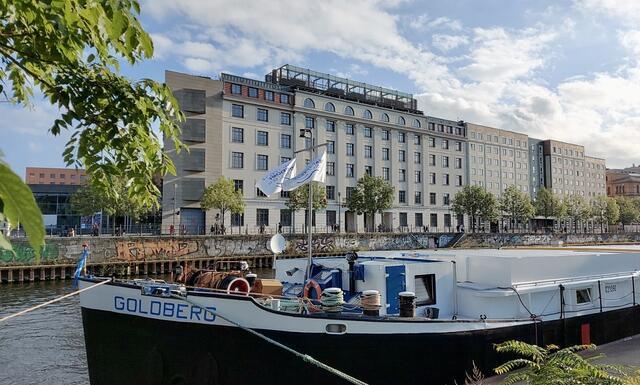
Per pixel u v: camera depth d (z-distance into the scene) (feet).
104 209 133.08
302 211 188.34
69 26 8.04
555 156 337.11
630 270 40.11
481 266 31.65
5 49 9.17
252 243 131.64
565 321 32.22
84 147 10.64
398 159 226.17
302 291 29.35
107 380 23.34
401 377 24.30
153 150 11.09
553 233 239.71
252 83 185.26
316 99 199.11
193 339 22.35
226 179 169.99
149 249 113.09
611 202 326.24
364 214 205.87
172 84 166.09
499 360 27.66
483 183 275.18
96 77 10.21
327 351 22.89
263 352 22.27
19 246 92.12
